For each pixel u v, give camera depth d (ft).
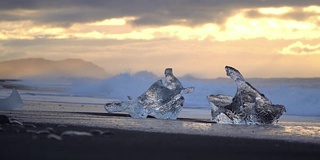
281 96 144.15
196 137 68.59
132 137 64.49
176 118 102.17
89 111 111.24
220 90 151.02
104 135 64.80
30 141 55.98
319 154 58.44
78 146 53.62
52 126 74.08
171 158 49.01
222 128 84.84
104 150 51.83
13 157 46.16
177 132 75.05
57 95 171.22
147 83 169.17
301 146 65.67
